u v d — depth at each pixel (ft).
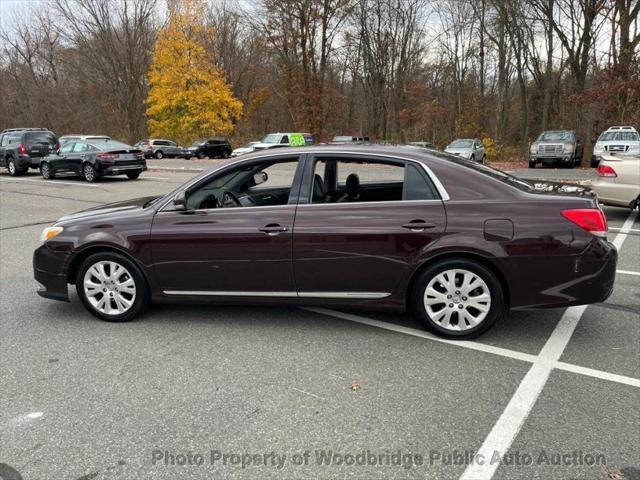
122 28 154.20
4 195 47.65
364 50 126.93
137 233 14.85
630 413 10.16
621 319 15.19
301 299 14.26
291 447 9.29
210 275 14.55
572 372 11.92
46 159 63.16
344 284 13.85
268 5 112.98
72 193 48.73
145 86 161.07
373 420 10.09
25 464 8.96
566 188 14.20
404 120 138.31
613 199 29.76
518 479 8.36
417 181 13.61
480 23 114.52
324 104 126.93
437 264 13.35
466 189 13.30
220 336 14.37
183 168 80.84
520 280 12.93
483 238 12.90
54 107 167.84
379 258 13.46
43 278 15.81
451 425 9.87
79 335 14.66
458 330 13.61
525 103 112.06
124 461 8.99
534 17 97.19
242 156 14.83
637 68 69.51
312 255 13.78
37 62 168.66
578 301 12.91
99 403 10.91
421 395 11.00
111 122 167.63
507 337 13.94
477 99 124.57
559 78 104.47
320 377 11.89
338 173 15.26
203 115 139.54
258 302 14.57
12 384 11.81
